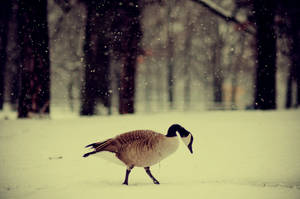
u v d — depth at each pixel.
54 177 6.45
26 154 8.73
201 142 10.30
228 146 9.55
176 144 5.62
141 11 19.14
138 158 5.51
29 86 16.64
